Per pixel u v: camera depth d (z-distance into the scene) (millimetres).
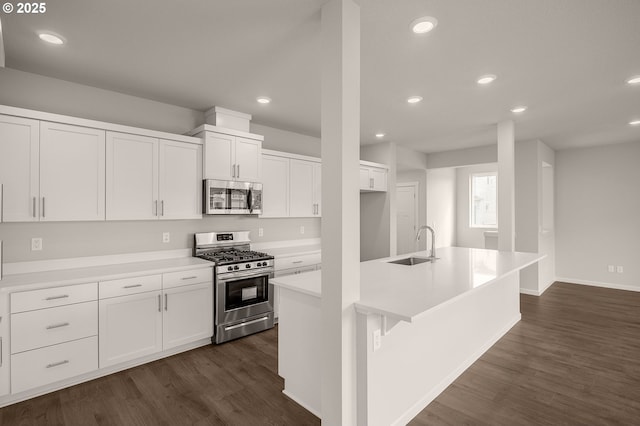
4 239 2686
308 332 2289
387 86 3119
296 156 4512
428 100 3504
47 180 2631
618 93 3289
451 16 2000
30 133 2561
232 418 2199
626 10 1921
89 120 2820
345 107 1784
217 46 2381
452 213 7961
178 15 2002
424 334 2414
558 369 2930
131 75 2871
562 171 6332
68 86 2992
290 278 2516
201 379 2691
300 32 2193
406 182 7137
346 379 1838
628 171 5672
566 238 6293
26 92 2795
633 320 4207
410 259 3719
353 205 1838
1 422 2145
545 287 5805
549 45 2346
